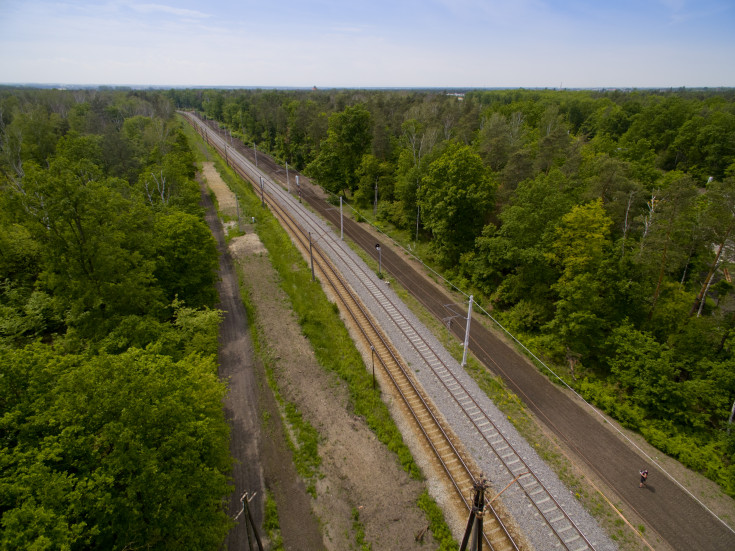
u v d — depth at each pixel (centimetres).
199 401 2225
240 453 2783
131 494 1566
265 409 3161
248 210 7544
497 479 2653
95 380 1777
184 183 6284
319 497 2519
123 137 7969
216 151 12800
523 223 4209
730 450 2898
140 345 2944
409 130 8356
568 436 3062
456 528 2373
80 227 2838
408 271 5453
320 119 9681
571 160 5362
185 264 4056
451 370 3641
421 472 2703
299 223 6975
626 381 3372
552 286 3900
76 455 1656
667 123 9812
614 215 4425
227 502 2319
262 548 2166
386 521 2397
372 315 4409
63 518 1390
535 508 2481
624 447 2994
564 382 3447
